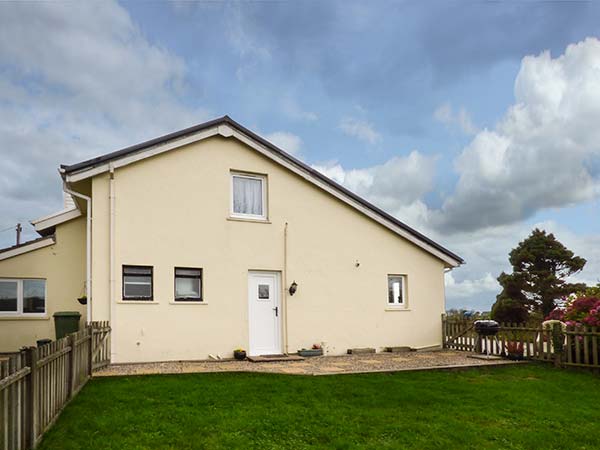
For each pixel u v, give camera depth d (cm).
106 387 909
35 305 1518
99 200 1252
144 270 1291
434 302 1742
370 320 1605
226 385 945
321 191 1571
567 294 2719
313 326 1503
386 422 744
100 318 1220
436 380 1085
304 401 845
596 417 809
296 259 1501
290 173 1525
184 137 1351
